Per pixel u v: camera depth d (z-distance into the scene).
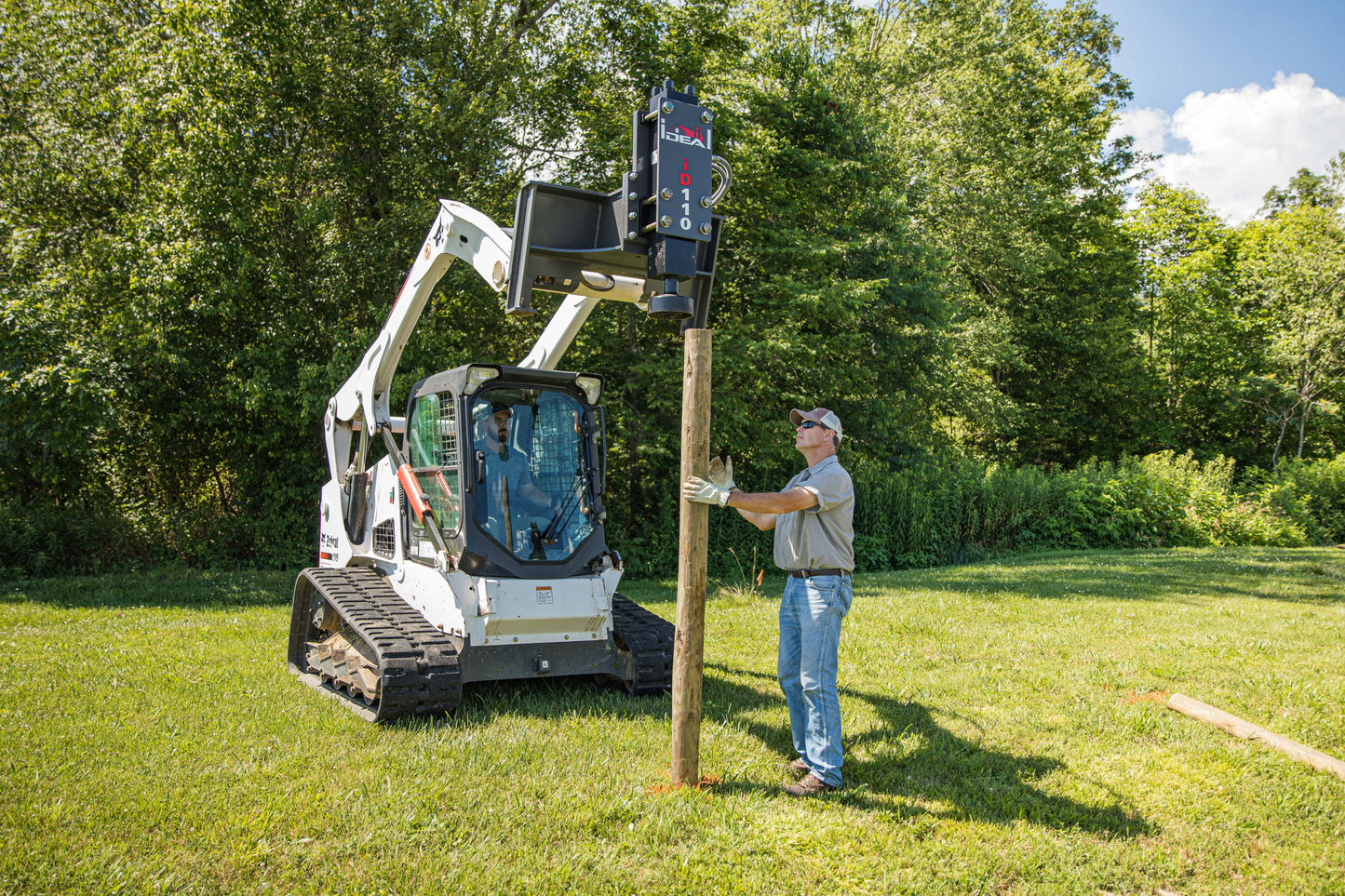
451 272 13.64
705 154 4.11
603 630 6.05
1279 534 22.27
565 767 4.61
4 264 13.12
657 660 6.08
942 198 25.14
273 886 3.33
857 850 3.77
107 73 13.41
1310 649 7.76
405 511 6.47
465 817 3.96
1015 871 3.62
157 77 12.61
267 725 5.30
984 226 25.80
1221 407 32.25
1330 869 3.66
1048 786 4.53
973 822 4.08
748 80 17.34
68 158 13.36
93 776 4.37
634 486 16.11
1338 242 30.47
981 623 9.16
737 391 15.48
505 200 14.80
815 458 4.46
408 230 13.73
